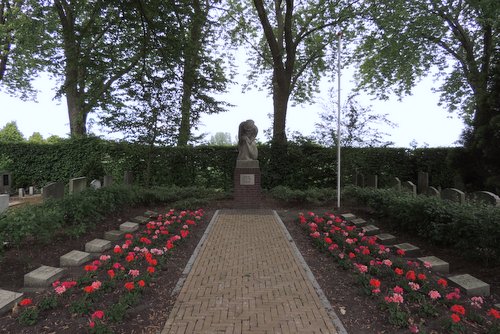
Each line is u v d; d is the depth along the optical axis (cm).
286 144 1538
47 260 562
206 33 1518
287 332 339
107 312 357
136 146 1320
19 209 621
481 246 531
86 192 827
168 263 552
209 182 1555
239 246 655
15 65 2145
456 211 597
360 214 943
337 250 592
